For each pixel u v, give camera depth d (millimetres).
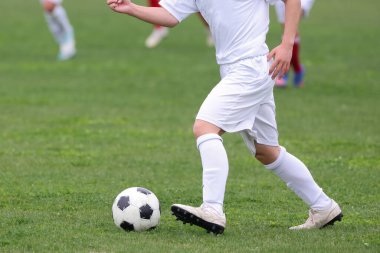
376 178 27094
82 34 73000
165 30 67375
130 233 19344
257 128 19734
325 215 20062
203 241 18516
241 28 19125
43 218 21016
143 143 33125
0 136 34281
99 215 21469
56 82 49875
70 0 99688
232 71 19234
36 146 32312
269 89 19359
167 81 50469
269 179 26984
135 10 20141
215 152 18828
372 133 35625
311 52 63031
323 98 45062
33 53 62625
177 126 37000
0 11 87188
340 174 27750
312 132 35719
